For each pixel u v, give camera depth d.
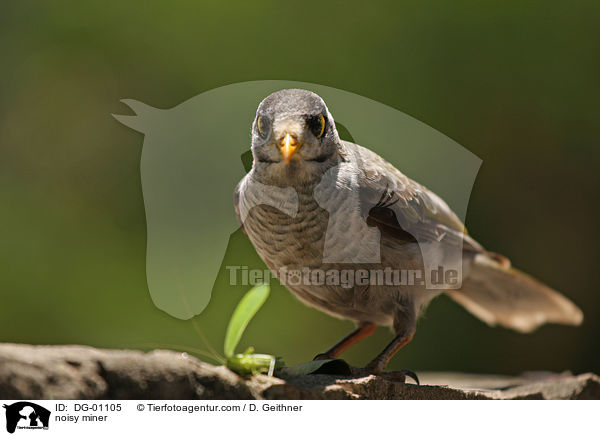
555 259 12.33
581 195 12.44
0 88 13.61
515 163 12.41
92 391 3.97
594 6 12.89
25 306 12.26
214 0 13.46
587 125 12.59
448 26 12.79
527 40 12.80
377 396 5.29
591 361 12.23
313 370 5.27
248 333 10.98
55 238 12.76
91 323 12.09
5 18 13.90
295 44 13.05
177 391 4.24
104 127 13.28
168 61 13.47
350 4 12.96
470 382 8.66
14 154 13.39
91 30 13.76
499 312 8.83
